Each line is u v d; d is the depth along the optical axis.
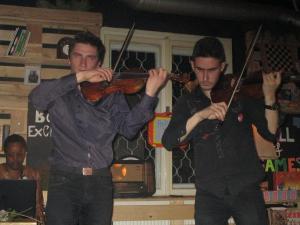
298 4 4.00
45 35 3.47
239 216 2.19
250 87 2.47
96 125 2.29
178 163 3.84
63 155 2.22
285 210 3.55
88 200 2.18
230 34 4.06
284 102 3.83
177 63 4.00
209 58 2.28
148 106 2.29
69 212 2.12
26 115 3.36
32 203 2.53
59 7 3.52
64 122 2.26
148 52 3.92
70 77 2.23
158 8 3.27
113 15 3.77
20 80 3.43
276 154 3.83
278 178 3.80
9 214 2.39
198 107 2.38
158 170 3.76
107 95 2.36
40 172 3.23
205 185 2.26
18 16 3.38
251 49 2.62
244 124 2.32
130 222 3.40
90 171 2.20
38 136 3.29
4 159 3.28
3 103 3.30
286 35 4.07
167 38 3.92
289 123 3.97
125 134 2.38
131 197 3.37
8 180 2.54
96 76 2.26
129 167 3.41
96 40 2.50
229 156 2.24
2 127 3.31
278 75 2.34
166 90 3.83
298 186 3.82
